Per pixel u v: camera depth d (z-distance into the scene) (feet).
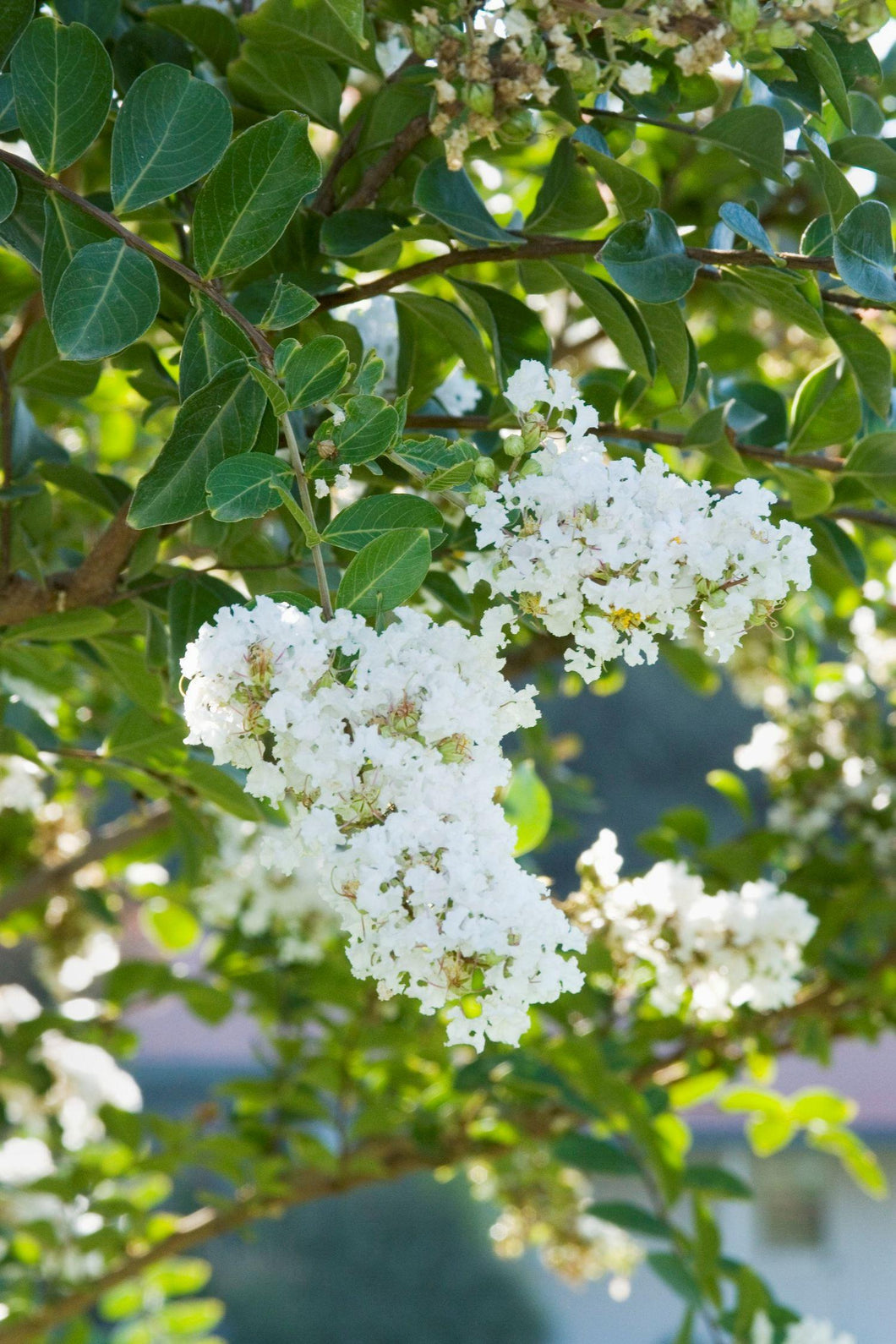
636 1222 6.88
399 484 5.83
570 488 5.03
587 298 5.62
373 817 4.91
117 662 6.07
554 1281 26.58
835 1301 21.12
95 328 5.13
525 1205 10.55
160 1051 26.53
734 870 7.67
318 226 5.82
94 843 8.28
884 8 5.37
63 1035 8.89
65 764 6.63
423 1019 8.50
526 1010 4.89
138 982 9.04
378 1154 8.61
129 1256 9.11
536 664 9.18
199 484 5.14
